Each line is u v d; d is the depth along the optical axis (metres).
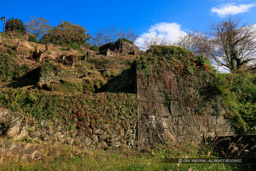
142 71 9.77
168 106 9.84
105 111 8.23
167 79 10.30
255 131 10.60
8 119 6.47
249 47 21.83
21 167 4.91
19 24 46.72
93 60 17.80
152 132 8.87
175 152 7.80
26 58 14.92
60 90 10.41
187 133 9.73
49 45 22.70
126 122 8.48
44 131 6.91
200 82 11.26
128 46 31.52
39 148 6.16
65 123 7.34
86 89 11.41
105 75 13.55
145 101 9.23
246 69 20.62
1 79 12.52
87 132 7.60
